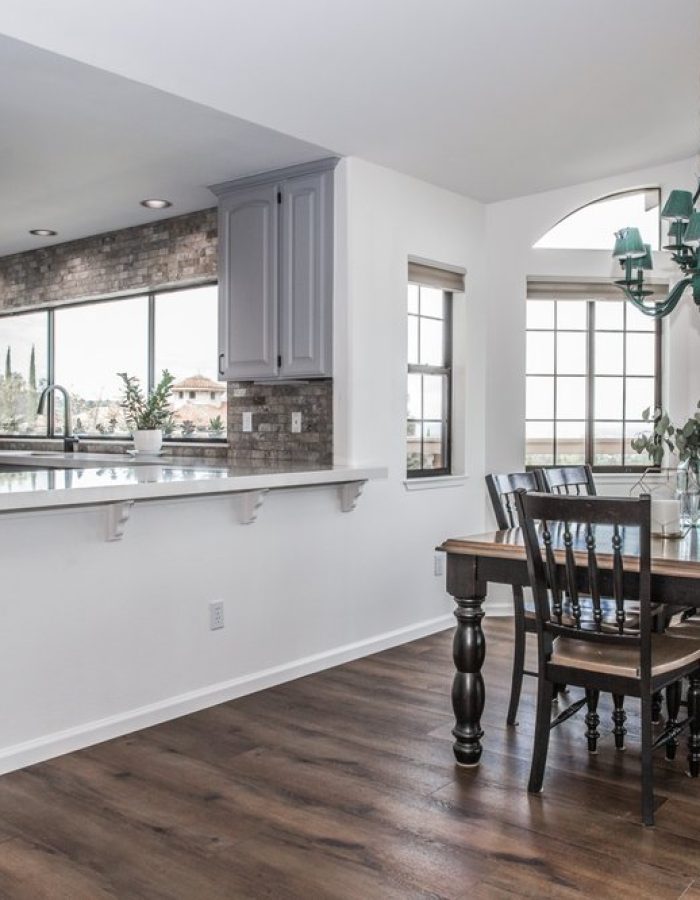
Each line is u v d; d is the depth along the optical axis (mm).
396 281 4535
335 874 2178
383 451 4484
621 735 3027
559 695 3594
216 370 5301
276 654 3883
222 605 3623
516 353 5141
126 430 5828
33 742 2912
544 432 5242
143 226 5484
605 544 2814
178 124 3707
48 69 3119
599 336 5199
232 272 4617
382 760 2924
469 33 2932
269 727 3264
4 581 2834
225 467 4223
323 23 2834
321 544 4133
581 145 4137
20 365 6641
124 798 2623
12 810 2545
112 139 3883
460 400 5113
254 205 4508
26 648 2898
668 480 4805
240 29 2861
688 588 2451
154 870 2199
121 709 3211
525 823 2451
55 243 6047
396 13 2785
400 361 4590
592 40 3008
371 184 4348
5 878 2162
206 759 2939
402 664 4184
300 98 3459
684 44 3051
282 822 2461
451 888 2107
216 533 3600
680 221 3342
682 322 4773
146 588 3307
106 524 3143
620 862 2232
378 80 3303
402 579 4641
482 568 2832
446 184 4762
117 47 2967
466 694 2844
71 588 3039
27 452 5961
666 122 3842
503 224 5145
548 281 5137
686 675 2787
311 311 4316
